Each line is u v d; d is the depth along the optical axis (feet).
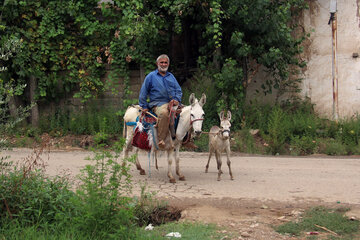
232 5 39.55
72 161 32.48
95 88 45.16
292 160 35.17
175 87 26.27
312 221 17.52
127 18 39.96
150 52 43.60
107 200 15.47
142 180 26.43
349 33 46.42
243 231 16.81
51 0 43.14
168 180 26.50
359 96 46.44
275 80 45.06
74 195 17.17
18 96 43.96
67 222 15.75
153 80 25.80
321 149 40.37
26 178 17.72
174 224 17.93
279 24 42.04
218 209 20.02
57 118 45.29
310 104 46.57
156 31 40.27
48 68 45.24
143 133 26.18
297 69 47.29
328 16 46.68
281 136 40.96
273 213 19.33
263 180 26.48
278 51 40.91
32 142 41.04
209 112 43.14
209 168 31.14
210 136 28.02
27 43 42.88
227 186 24.70
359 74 46.37
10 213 15.84
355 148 39.96
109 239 14.83
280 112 43.34
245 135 41.78
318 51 47.14
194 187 24.40
